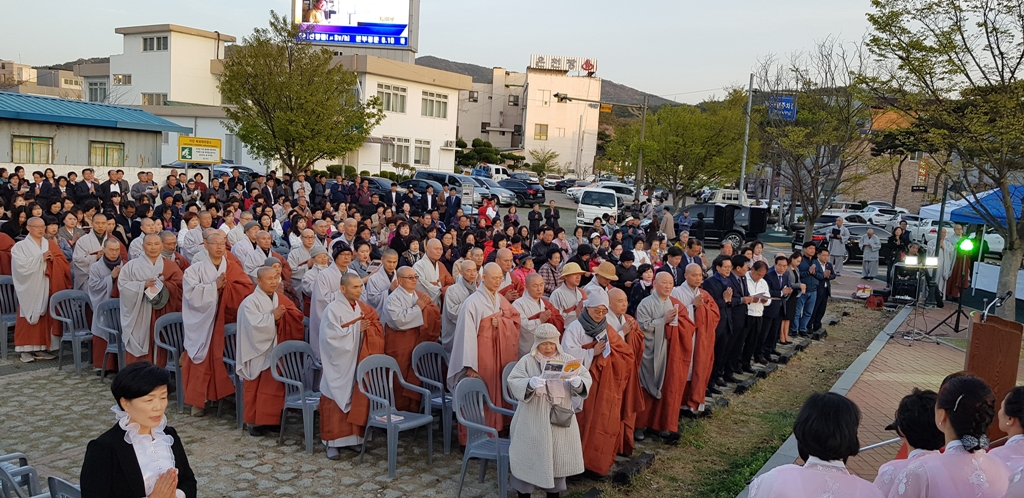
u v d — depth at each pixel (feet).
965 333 46.29
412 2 152.05
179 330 26.89
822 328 48.08
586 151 262.88
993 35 38.47
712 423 27.68
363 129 88.02
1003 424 12.19
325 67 85.30
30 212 35.53
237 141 129.18
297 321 24.62
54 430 22.86
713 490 21.16
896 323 48.78
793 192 94.84
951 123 39.91
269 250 33.40
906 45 40.52
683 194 118.83
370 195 76.59
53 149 73.92
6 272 32.37
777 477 9.82
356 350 21.86
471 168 197.67
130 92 155.94
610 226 79.00
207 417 25.27
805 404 10.12
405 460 22.31
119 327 28.22
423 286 28.73
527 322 23.89
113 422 23.72
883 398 30.81
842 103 68.08
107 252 28.78
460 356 22.25
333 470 21.18
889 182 157.69
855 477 9.74
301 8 153.28
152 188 62.18
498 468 19.08
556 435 18.54
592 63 261.03
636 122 144.56
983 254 59.21
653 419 25.20
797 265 43.98
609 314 22.67
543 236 46.68
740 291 32.94
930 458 11.12
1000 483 10.79
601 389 20.72
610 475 21.74
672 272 38.09
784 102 71.67
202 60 155.33
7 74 249.55
